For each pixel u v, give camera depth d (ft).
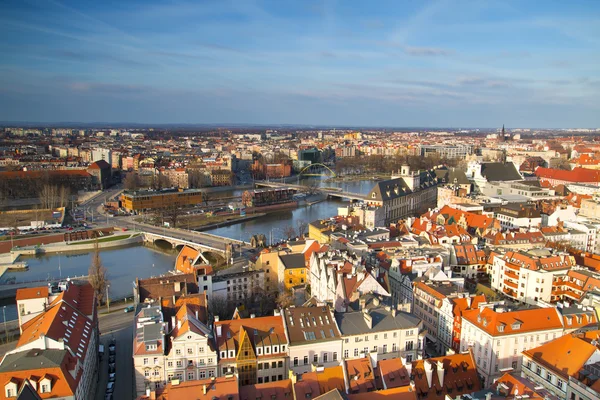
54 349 539.70
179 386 467.93
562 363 536.42
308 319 615.16
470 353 545.03
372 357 519.60
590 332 569.23
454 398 505.25
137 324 616.80
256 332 597.93
